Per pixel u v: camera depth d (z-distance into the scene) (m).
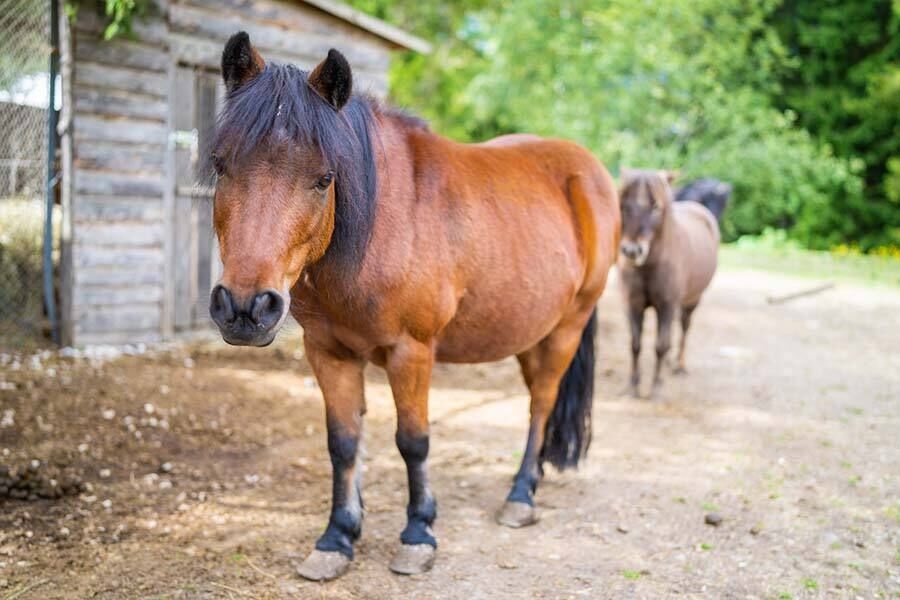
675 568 3.01
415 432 2.84
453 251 2.75
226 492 3.67
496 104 16.92
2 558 2.89
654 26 14.31
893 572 2.99
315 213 2.13
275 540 3.17
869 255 19.59
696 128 15.20
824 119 20.97
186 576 2.82
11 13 5.86
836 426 5.07
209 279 7.17
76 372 5.48
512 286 2.99
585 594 2.79
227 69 2.16
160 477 3.81
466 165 2.99
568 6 16.06
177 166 6.75
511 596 2.77
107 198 6.26
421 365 2.75
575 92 14.88
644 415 5.29
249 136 2.00
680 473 4.11
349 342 2.72
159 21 6.37
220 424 4.64
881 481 4.01
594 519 3.50
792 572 2.98
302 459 4.15
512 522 3.39
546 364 3.58
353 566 2.96
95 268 6.25
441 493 3.78
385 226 2.54
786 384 6.27
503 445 4.52
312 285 2.52
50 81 6.16
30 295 6.39
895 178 19.44
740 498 3.75
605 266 3.66
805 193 15.98
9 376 5.25
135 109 6.33
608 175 3.88
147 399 4.97
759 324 9.16
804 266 15.73
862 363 7.11
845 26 20.86
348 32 7.61
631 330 5.77
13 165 6.17
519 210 3.09
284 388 5.51
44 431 4.26
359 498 3.05
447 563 3.02
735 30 15.95
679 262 5.62
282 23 7.15
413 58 18.92
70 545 3.03
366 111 2.49
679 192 8.80
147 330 6.63
